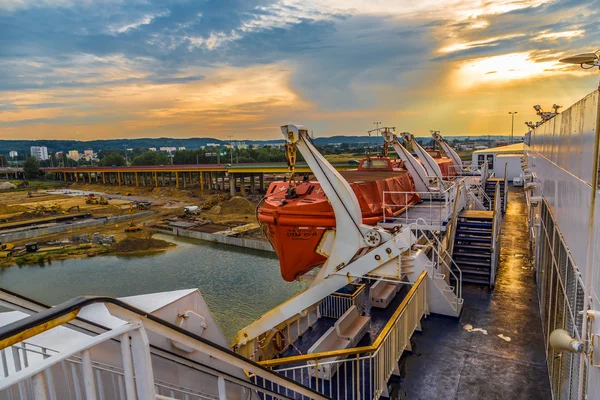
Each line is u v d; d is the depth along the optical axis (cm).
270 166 9112
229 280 3741
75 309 193
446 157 2806
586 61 387
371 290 1126
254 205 8050
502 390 687
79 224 6812
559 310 628
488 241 1309
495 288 1150
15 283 3950
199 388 429
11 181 18375
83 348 202
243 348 970
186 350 409
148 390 231
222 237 5341
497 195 1502
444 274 1088
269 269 4038
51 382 273
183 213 7781
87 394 211
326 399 554
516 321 936
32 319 174
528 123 2134
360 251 985
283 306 956
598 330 352
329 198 937
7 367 327
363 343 921
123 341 227
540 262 1066
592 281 390
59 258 4784
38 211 8038
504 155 4550
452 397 675
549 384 697
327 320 1121
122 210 8594
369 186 1163
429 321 945
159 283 3778
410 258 945
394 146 1587
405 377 732
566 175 605
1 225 6606
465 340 855
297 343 1011
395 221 1149
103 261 4619
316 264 1091
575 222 502
